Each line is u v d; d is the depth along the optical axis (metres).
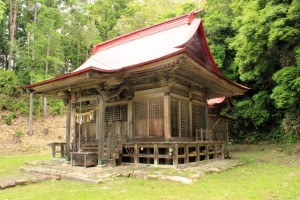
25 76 30.55
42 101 30.73
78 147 13.18
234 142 23.78
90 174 9.28
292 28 13.18
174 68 10.31
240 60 17.72
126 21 39.03
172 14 28.81
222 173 10.23
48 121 28.84
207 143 12.64
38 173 10.68
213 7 25.47
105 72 10.12
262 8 15.69
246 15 15.56
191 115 13.41
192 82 13.24
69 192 7.27
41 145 23.80
